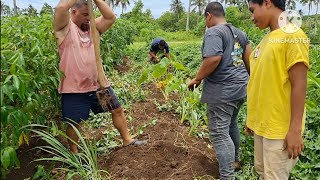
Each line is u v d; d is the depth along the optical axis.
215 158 4.23
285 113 2.51
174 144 4.32
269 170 2.63
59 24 3.63
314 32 16.39
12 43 3.31
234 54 3.54
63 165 3.94
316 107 4.73
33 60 3.36
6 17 4.57
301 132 2.45
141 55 14.94
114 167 3.87
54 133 3.81
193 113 4.90
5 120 2.70
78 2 3.75
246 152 4.16
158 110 6.03
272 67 2.46
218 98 3.51
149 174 3.74
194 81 3.59
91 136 4.77
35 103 3.37
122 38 12.69
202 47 3.53
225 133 3.59
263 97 2.56
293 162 2.64
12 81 2.78
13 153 2.73
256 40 13.63
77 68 3.76
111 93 4.12
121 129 4.28
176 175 3.74
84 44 3.83
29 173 3.85
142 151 4.11
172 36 36.28
